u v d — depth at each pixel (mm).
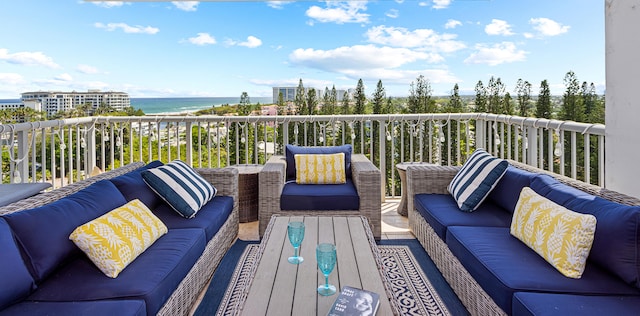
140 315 1395
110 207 1996
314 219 2510
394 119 4469
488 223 2361
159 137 4527
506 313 1536
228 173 3100
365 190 3088
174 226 2303
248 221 3754
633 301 1384
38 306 1380
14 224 1516
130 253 1737
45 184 2473
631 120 2330
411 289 2318
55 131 3898
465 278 1988
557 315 1295
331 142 4801
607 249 1550
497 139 4055
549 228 1751
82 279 1576
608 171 2506
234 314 1314
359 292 1387
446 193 3125
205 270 2256
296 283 1530
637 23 2271
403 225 3609
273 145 4715
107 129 4547
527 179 2408
